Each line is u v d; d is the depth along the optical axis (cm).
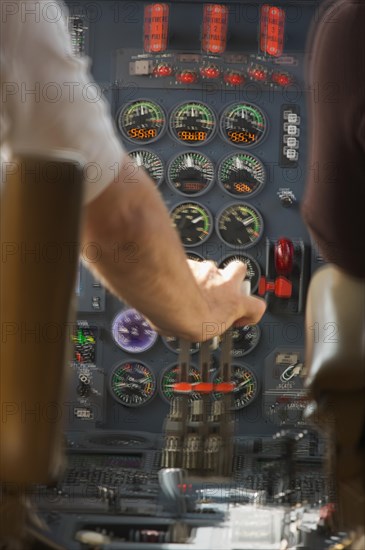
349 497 186
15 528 152
